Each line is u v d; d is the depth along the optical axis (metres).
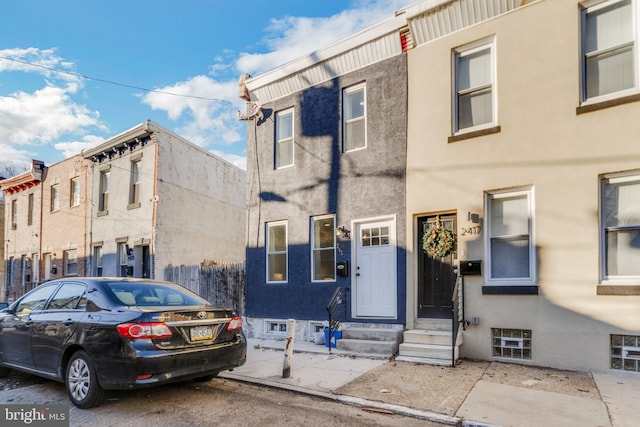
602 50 7.01
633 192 6.63
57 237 18.38
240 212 18.89
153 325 4.93
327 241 9.97
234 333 5.88
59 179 18.77
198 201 16.34
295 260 10.29
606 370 6.48
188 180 15.90
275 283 10.61
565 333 6.83
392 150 8.99
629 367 6.38
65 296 5.98
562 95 7.19
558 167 7.12
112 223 15.95
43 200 19.55
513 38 7.73
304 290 10.04
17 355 6.18
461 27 8.31
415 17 8.55
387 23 8.96
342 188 9.66
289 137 10.98
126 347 4.80
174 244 14.98
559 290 6.93
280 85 10.95
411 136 8.78
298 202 10.40
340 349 8.38
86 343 5.11
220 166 17.80
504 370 6.79
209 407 5.21
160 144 14.71
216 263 12.59
